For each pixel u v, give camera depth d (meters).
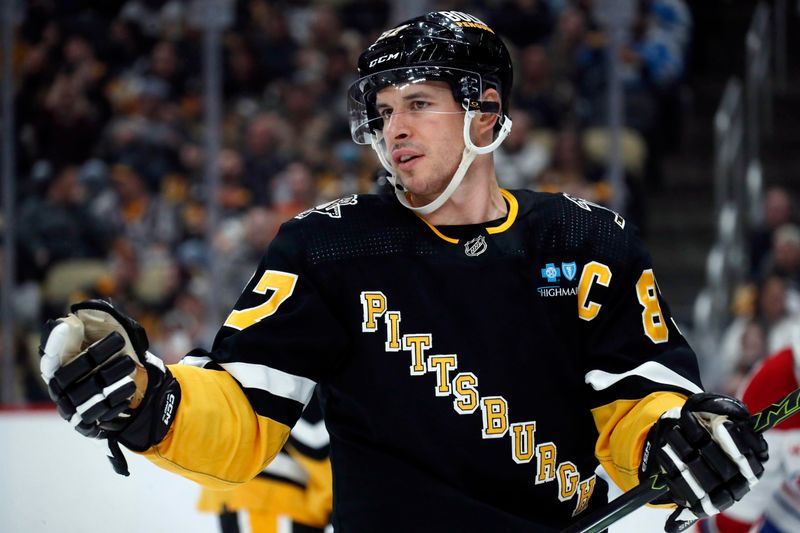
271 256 5.43
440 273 5.35
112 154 16.91
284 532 7.93
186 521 9.74
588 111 16.84
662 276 17.80
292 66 17.34
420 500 5.17
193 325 15.66
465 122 5.41
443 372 5.22
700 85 19.59
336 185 16.98
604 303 5.50
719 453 4.95
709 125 19.17
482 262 5.39
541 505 5.30
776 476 7.64
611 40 15.25
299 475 7.94
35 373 15.10
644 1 18.41
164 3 17.59
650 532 8.95
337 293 5.33
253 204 16.61
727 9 19.75
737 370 15.16
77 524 10.01
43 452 10.10
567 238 5.54
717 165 17.78
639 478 5.32
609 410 5.49
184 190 16.81
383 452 5.25
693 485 5.00
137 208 16.52
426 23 5.46
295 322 5.28
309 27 17.44
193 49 17.20
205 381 5.15
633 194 16.72
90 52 17.39
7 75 15.82
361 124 5.69
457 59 5.37
